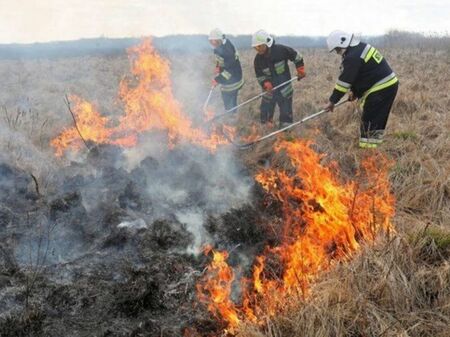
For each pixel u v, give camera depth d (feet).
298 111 25.88
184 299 9.94
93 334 8.85
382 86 17.08
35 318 9.05
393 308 8.89
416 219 12.58
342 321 8.48
